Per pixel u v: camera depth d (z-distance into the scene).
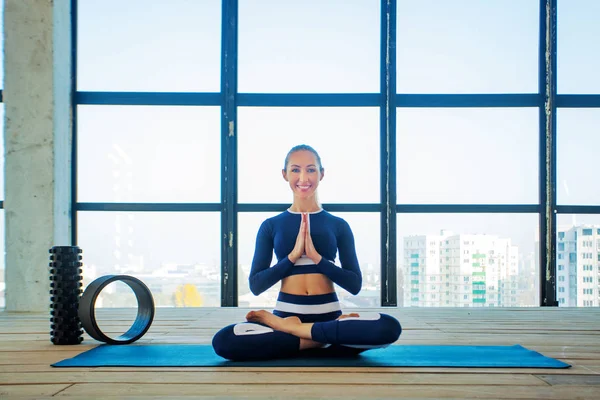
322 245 2.33
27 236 4.18
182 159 4.70
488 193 4.72
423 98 4.73
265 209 4.67
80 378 1.89
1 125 4.42
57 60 4.33
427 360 2.15
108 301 4.57
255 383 1.80
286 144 4.72
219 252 4.66
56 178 4.29
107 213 4.66
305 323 2.19
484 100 4.73
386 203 4.68
